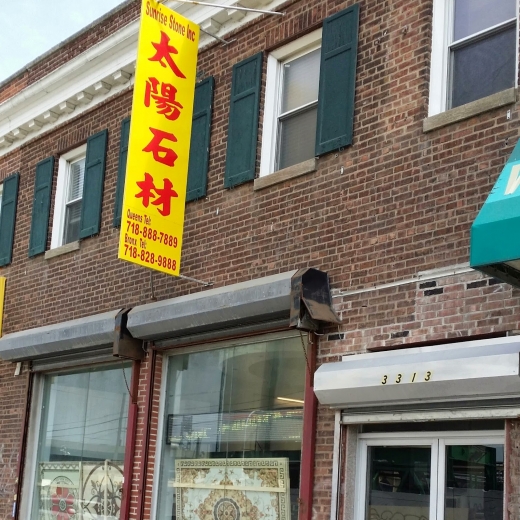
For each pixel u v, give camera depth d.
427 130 8.52
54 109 14.15
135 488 10.91
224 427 10.27
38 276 13.88
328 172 9.48
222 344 10.52
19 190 14.94
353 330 8.75
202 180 11.00
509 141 7.85
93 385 12.49
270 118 10.56
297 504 9.12
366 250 8.86
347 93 9.42
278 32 10.58
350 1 9.77
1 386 14.05
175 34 10.34
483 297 7.70
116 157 12.85
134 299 11.73
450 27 8.96
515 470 7.05
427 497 7.94
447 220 8.18
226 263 10.45
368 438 8.52
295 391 9.46
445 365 7.40
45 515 12.76
